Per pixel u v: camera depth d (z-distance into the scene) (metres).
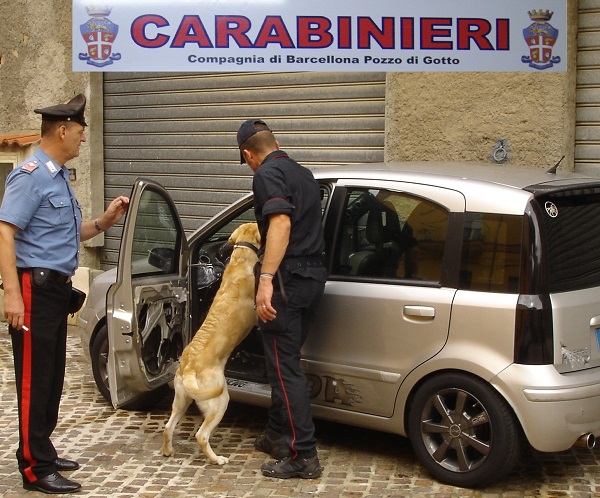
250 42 7.54
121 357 5.28
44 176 4.40
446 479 4.55
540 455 5.06
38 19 9.83
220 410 4.91
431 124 7.04
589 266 4.58
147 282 5.35
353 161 7.77
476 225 4.49
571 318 4.35
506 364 4.29
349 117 7.77
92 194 9.61
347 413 4.91
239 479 4.72
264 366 5.45
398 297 4.66
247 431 5.55
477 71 6.83
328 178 5.17
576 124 6.72
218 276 5.79
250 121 4.84
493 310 4.33
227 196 8.73
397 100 7.16
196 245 5.81
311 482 4.67
